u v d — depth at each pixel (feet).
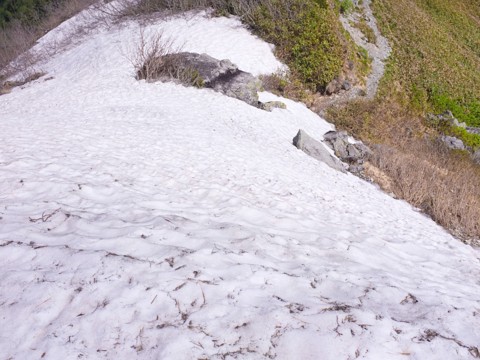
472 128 57.16
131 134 27.32
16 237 11.18
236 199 18.25
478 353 8.49
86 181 17.11
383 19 73.26
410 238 20.83
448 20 89.40
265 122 38.06
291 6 58.08
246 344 7.84
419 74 63.10
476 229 27.76
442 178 36.94
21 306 8.50
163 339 7.79
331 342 8.00
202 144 27.63
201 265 10.55
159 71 45.98
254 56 52.85
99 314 8.36
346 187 28.73
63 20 90.58
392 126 50.98
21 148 20.86
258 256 12.13
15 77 63.10
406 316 9.77
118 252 10.86
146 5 68.69
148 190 17.63
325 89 53.11
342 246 15.38
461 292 14.07
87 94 41.32
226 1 63.05
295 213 18.94
